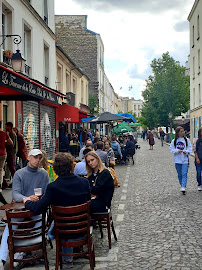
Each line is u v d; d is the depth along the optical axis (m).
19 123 13.76
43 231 4.82
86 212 4.75
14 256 5.07
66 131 26.45
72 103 25.64
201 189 10.75
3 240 5.12
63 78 24.95
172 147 10.33
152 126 64.62
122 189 11.52
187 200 9.30
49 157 18.80
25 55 15.74
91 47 43.81
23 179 5.48
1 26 12.32
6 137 10.80
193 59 39.62
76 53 43.94
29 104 15.15
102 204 5.79
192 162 20.64
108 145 13.34
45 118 17.95
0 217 7.16
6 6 12.72
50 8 19.77
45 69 19.48
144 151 31.86
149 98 58.28
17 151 11.45
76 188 4.72
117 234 6.50
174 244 5.77
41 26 17.61
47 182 5.64
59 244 4.69
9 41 13.24
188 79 56.97
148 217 7.64
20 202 5.27
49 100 11.68
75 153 23.30
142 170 17.00
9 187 11.08
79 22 43.78
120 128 31.72
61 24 43.88
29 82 9.10
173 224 6.98
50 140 18.98
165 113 53.06
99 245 5.95
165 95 51.62
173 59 54.44
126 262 5.08
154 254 5.34
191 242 5.85
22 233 4.77
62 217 4.61
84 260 5.30
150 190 11.13
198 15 36.09
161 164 19.67
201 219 7.28
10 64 12.52
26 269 5.04
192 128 40.38
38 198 5.09
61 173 4.73
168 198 9.69
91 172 6.05
